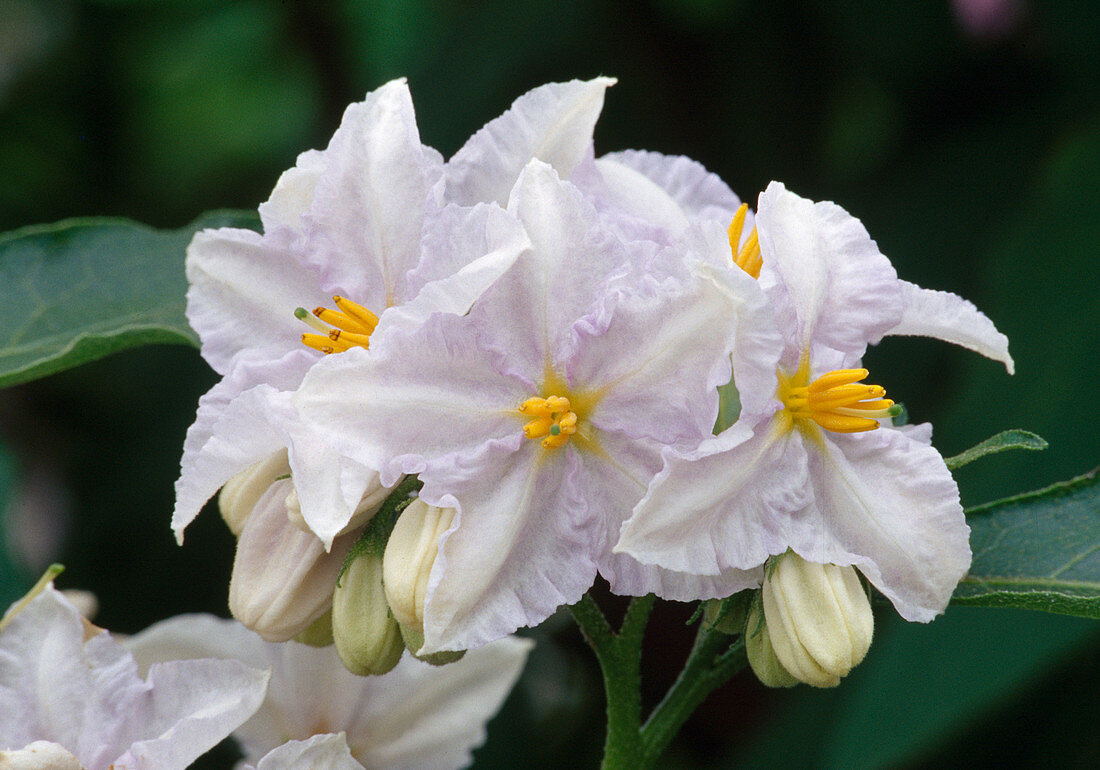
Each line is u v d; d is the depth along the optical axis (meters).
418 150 0.31
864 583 0.32
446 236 0.31
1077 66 0.43
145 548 0.43
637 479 0.30
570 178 0.32
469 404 0.30
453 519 0.30
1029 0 0.43
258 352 0.32
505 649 0.35
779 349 0.30
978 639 0.37
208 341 0.32
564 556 0.30
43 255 0.37
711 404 0.30
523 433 0.30
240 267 0.32
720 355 0.30
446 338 0.30
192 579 0.43
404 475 0.31
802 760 0.39
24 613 0.32
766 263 0.30
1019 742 0.39
